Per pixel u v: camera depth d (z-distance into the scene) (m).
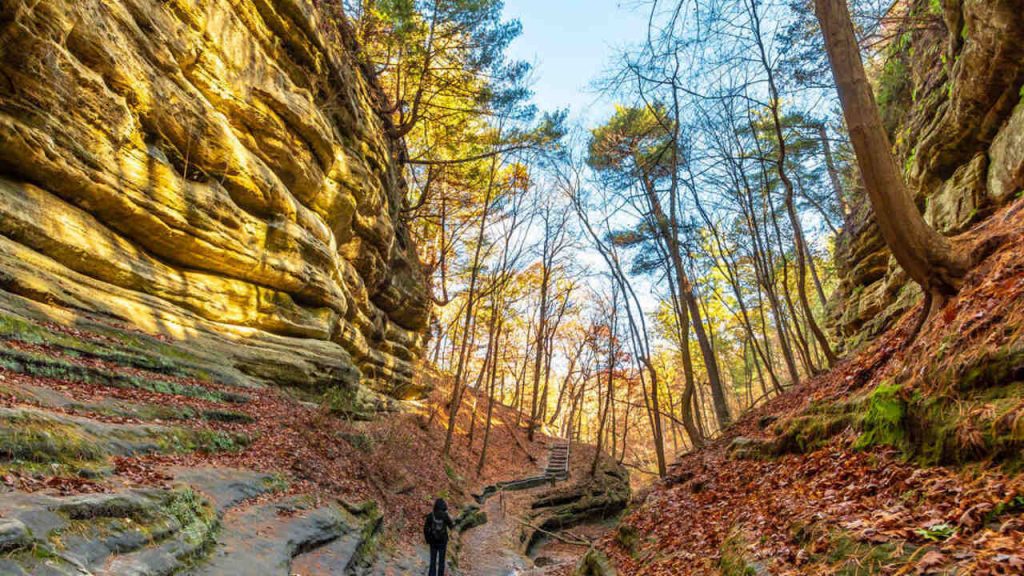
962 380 4.33
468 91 23.91
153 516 4.91
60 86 9.00
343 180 18.58
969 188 9.77
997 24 8.33
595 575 9.04
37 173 9.03
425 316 29.98
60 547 3.62
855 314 16.33
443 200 28.89
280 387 14.05
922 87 12.96
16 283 8.09
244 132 14.05
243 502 7.09
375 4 20.62
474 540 16.41
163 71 11.44
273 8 14.88
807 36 13.39
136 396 7.96
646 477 47.78
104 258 10.26
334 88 18.41
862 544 3.47
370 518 10.44
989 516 3.11
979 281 5.33
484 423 33.72
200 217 12.37
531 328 47.53
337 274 18.61
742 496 7.07
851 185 23.95
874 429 5.28
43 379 6.67
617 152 18.30
